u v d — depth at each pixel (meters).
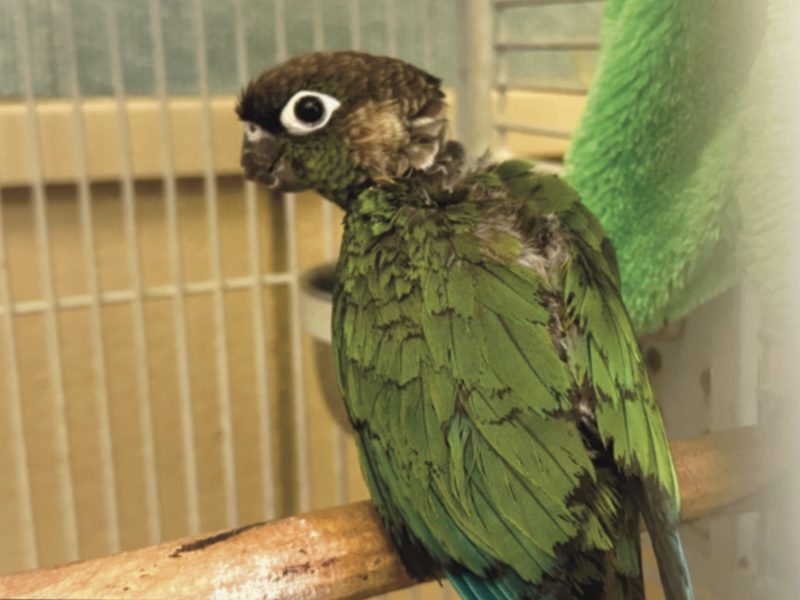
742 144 0.68
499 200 0.65
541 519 0.50
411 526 0.54
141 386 0.98
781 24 0.60
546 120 1.07
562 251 0.60
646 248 0.77
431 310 0.56
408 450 0.54
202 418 1.09
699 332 0.81
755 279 0.66
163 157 0.98
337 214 1.10
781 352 0.61
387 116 0.72
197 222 1.05
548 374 0.53
